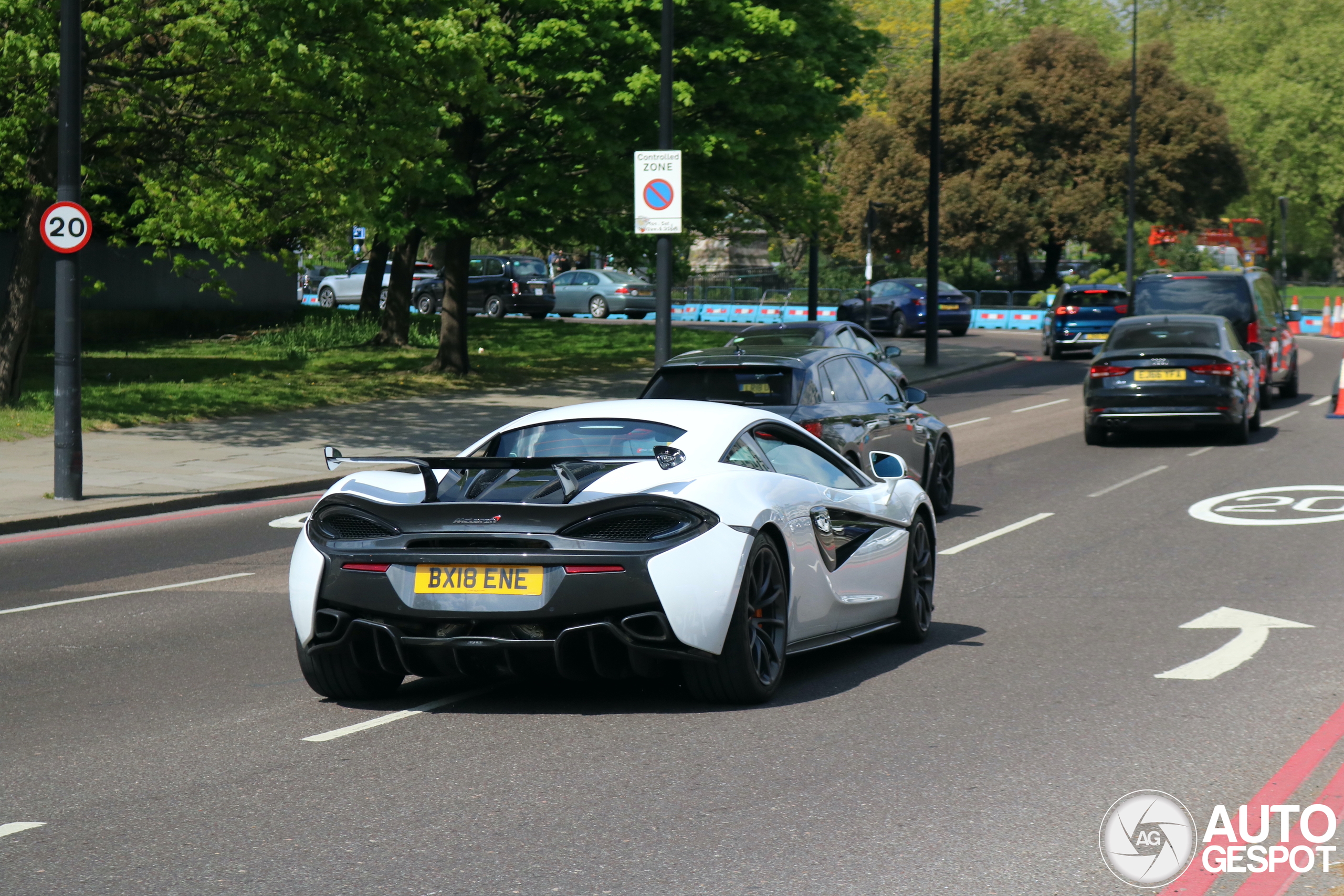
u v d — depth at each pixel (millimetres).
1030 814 4930
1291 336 26109
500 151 27875
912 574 8141
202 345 34375
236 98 20578
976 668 7422
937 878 4312
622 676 6402
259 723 6473
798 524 6949
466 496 6824
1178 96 63156
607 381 29188
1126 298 38844
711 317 63312
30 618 9281
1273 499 14078
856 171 65500
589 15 25422
